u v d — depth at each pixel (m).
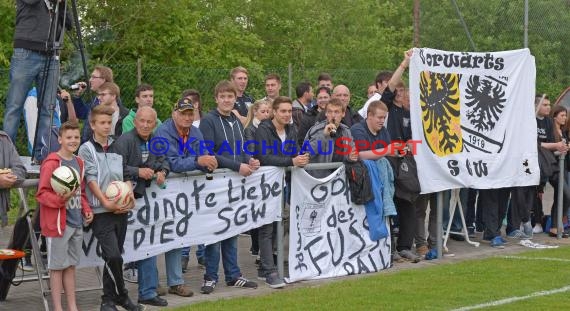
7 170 7.03
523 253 11.12
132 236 7.96
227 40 21.83
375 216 9.92
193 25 20.45
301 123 10.57
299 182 9.24
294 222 9.22
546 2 19.83
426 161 10.52
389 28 28.75
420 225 10.88
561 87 19.88
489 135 11.34
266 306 7.80
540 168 12.20
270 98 11.11
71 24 8.66
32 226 7.67
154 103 14.45
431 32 21.14
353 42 25.27
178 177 8.28
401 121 10.78
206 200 8.52
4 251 7.31
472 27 20.67
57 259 7.22
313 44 25.09
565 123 12.66
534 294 8.37
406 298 8.16
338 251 9.65
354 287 8.77
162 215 8.17
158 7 19.19
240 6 24.73
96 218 7.46
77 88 8.73
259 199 8.92
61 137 7.17
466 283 8.94
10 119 8.00
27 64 8.02
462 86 11.02
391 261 10.27
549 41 19.88
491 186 11.29
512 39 20.03
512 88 11.61
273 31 24.97
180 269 8.50
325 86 10.74
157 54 19.45
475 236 12.46
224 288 8.90
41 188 7.04
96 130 7.48
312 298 8.17
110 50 19.03
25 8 8.02
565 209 12.89
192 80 14.94
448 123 10.83
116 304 7.64
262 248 9.09
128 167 7.68
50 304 8.17
